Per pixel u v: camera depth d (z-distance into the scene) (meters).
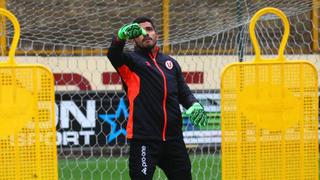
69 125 27.16
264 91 14.80
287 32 14.94
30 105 14.18
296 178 15.12
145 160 14.09
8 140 14.10
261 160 14.88
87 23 29.17
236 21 27.23
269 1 27.98
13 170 14.16
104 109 27.50
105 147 27.34
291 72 14.95
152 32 14.48
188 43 29.03
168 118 14.20
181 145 14.49
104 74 28.88
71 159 26.80
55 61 28.47
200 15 29.19
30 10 28.44
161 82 14.24
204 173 23.25
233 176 14.75
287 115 14.95
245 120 14.75
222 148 14.71
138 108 14.16
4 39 26.33
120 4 29.50
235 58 28.09
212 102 26.36
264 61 14.79
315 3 28.25
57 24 28.59
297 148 15.09
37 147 14.24
